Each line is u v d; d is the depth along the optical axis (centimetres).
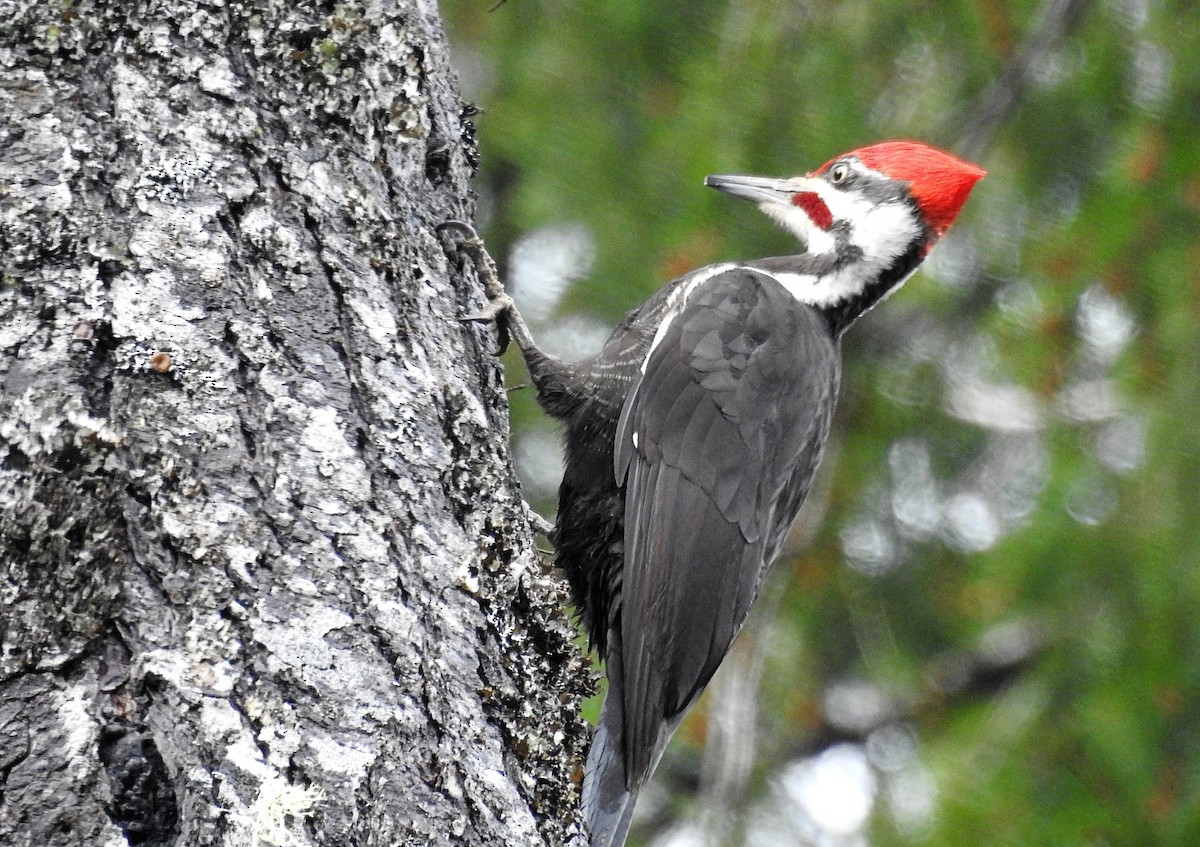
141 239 523
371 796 489
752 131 1169
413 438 561
